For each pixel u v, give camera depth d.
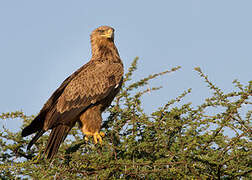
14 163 9.79
